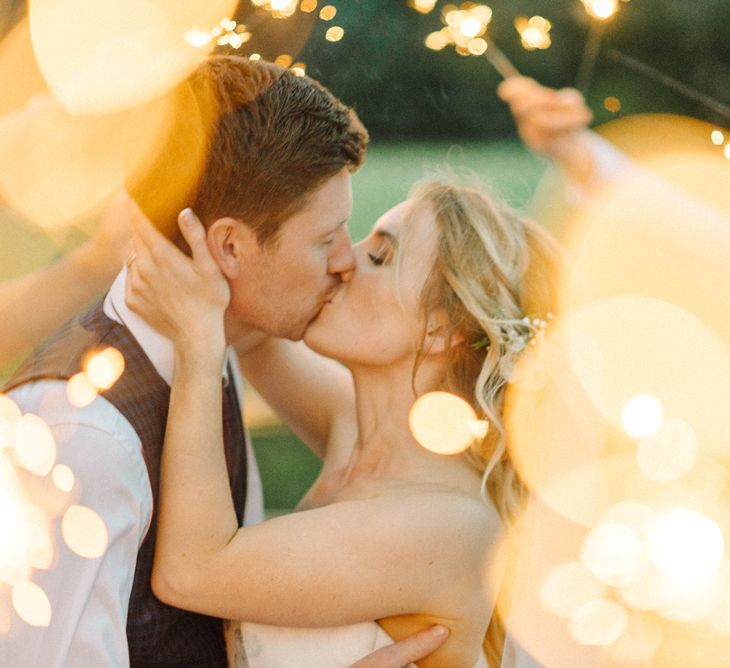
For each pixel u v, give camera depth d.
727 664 2.77
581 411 2.09
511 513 2.05
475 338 2.02
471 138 14.27
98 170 2.25
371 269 1.98
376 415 2.03
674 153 10.81
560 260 2.11
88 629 1.68
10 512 1.71
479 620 1.90
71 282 2.26
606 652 2.09
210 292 1.79
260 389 2.35
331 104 1.86
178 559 1.77
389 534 1.83
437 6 9.28
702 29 13.32
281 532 1.80
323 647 1.86
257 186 1.79
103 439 1.71
